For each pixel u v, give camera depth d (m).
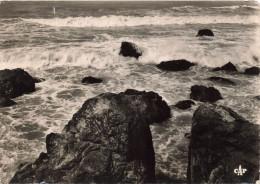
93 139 5.04
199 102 8.40
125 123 5.05
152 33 14.53
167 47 11.95
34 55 11.22
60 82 9.71
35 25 15.55
